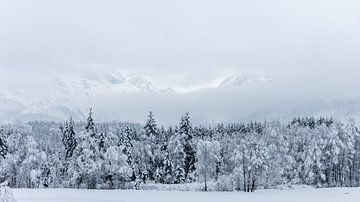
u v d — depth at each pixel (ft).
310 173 305.53
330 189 277.23
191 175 327.47
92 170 272.51
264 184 280.10
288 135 380.99
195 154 329.93
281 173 296.10
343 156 323.37
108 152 279.69
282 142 351.05
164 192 245.45
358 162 336.49
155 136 362.33
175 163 331.77
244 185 269.44
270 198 208.85
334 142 311.68
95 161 278.87
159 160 345.10
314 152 309.42
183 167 331.16
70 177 286.25
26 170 290.97
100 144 291.58
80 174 279.90
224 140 383.24
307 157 311.06
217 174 330.13
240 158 273.75
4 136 292.81
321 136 324.39
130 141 335.06
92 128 287.48
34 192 234.79
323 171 311.27
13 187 293.23
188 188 288.92
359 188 284.00
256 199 202.59
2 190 64.23
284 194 237.45
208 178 289.12
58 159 333.21
